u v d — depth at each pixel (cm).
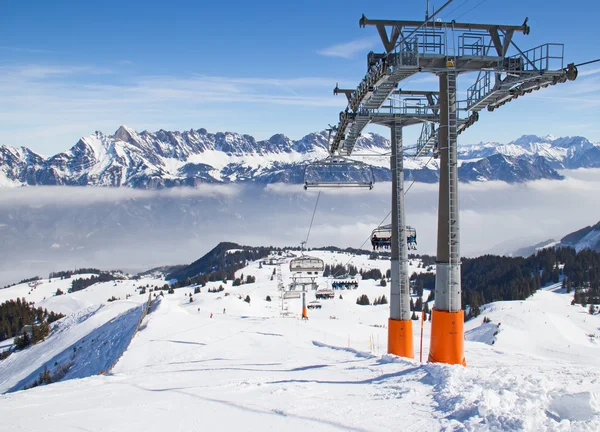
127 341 6706
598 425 965
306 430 1133
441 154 2159
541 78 2147
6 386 8512
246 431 1148
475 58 2162
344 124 3005
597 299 19400
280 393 1498
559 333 14988
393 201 2983
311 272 6500
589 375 1592
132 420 1290
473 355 4147
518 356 4059
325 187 3144
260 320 6719
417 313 18675
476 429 1026
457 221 2128
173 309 8100
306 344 4097
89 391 1803
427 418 1146
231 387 1658
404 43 2150
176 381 1958
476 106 2478
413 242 3203
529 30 2209
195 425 1216
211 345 4284
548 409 1092
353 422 1164
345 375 1809
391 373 1725
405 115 2939
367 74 2477
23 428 1255
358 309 19038
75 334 10250
